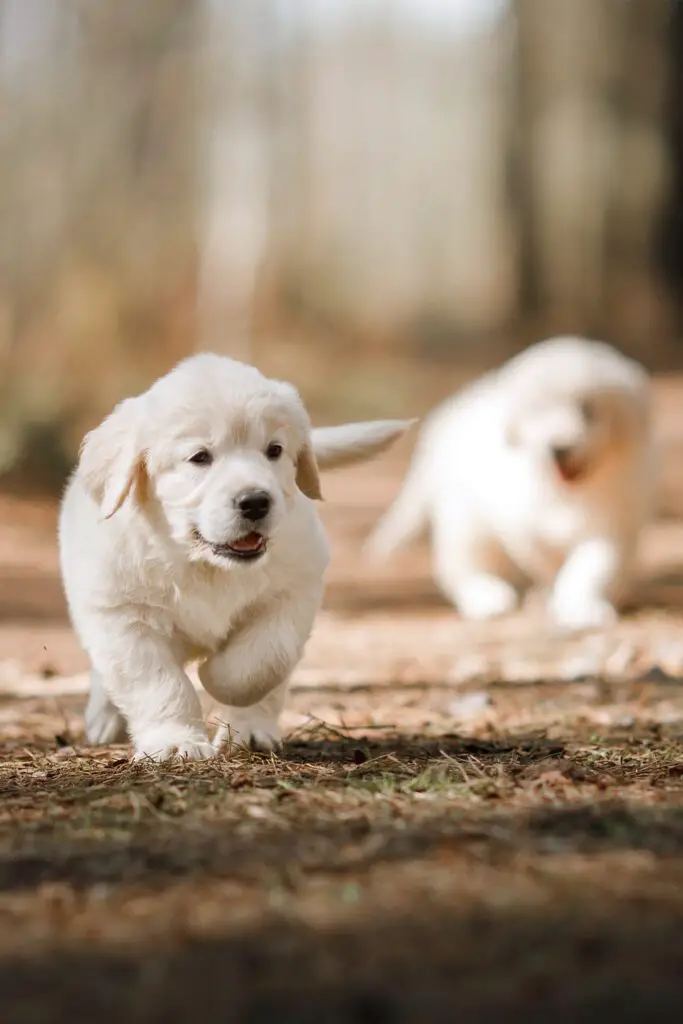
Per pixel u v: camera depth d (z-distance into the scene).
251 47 35.34
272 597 6.79
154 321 32.94
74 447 19.89
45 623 13.14
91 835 5.11
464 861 4.66
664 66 40.53
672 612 13.22
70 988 3.66
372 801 5.57
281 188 38.56
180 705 6.68
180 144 34.72
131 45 33.69
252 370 6.88
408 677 10.20
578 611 12.40
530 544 13.21
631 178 41.47
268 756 6.68
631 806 5.41
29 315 30.95
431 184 53.25
